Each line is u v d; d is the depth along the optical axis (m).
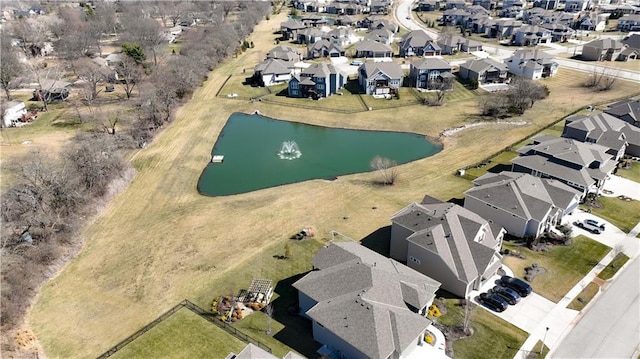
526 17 173.00
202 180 67.31
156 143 79.31
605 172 57.75
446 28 159.38
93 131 82.31
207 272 45.97
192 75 105.38
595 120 69.25
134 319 40.19
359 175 67.38
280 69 111.31
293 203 59.25
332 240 50.56
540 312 39.06
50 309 41.78
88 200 58.22
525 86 88.00
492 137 77.44
